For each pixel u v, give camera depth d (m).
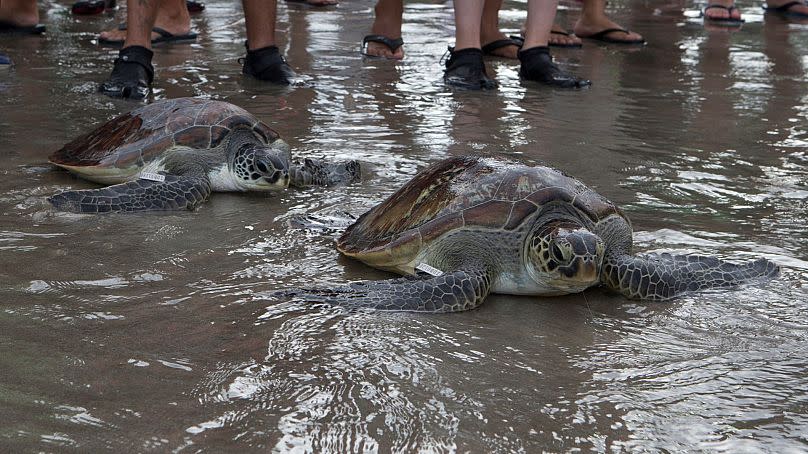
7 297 3.45
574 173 5.57
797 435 2.61
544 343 3.25
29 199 4.73
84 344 3.07
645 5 15.77
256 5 8.19
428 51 10.56
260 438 2.51
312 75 8.77
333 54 10.04
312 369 2.94
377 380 2.88
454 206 3.75
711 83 9.02
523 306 3.65
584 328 3.41
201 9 13.11
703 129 6.98
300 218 4.64
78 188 4.99
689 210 4.90
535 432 2.60
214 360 2.99
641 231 4.50
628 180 5.45
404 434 2.56
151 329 3.22
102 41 10.04
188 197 4.78
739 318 3.49
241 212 4.76
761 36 12.36
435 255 3.75
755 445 2.55
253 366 2.95
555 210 3.74
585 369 3.03
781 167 5.88
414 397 2.78
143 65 7.66
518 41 10.56
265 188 5.07
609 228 3.82
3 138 5.95
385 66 9.48
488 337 3.29
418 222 3.80
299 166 5.27
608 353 3.17
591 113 7.48
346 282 3.79
